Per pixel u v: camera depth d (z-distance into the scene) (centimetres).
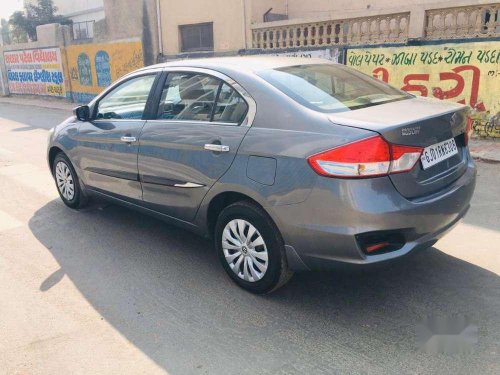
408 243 307
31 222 524
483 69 807
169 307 346
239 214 346
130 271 404
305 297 351
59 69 1862
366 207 287
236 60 399
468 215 492
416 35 873
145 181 425
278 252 330
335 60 1003
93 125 487
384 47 919
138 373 278
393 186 295
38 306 354
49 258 434
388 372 269
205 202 370
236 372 275
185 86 400
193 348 299
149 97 429
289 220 313
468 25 810
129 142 434
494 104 809
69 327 326
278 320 325
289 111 326
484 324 310
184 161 379
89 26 3544
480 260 393
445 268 382
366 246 298
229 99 362
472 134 845
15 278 398
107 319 334
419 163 308
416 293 349
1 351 303
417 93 895
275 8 1285
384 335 303
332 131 300
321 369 274
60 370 283
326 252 305
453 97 852
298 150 307
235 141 343
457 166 347
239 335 310
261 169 325
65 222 520
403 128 293
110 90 479
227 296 358
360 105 339
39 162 813
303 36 1063
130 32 1540
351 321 320
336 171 291
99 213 543
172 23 1420
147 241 464
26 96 2109
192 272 398
